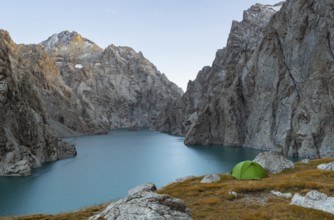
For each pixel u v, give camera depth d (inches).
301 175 1777.8
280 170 2017.7
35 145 6176.2
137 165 5319.9
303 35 7121.1
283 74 7396.7
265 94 7770.7
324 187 1444.4
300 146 6338.6
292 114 6983.3
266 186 1503.4
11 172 4781.0
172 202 982.4
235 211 1181.7
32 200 3304.6
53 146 6550.2
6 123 5610.2
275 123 7391.7
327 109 6136.8
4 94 5777.6
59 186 3932.1
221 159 5831.7
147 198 982.4
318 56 6594.5
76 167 5339.6
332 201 1185.4
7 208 3031.5
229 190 1483.8
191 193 1552.7
